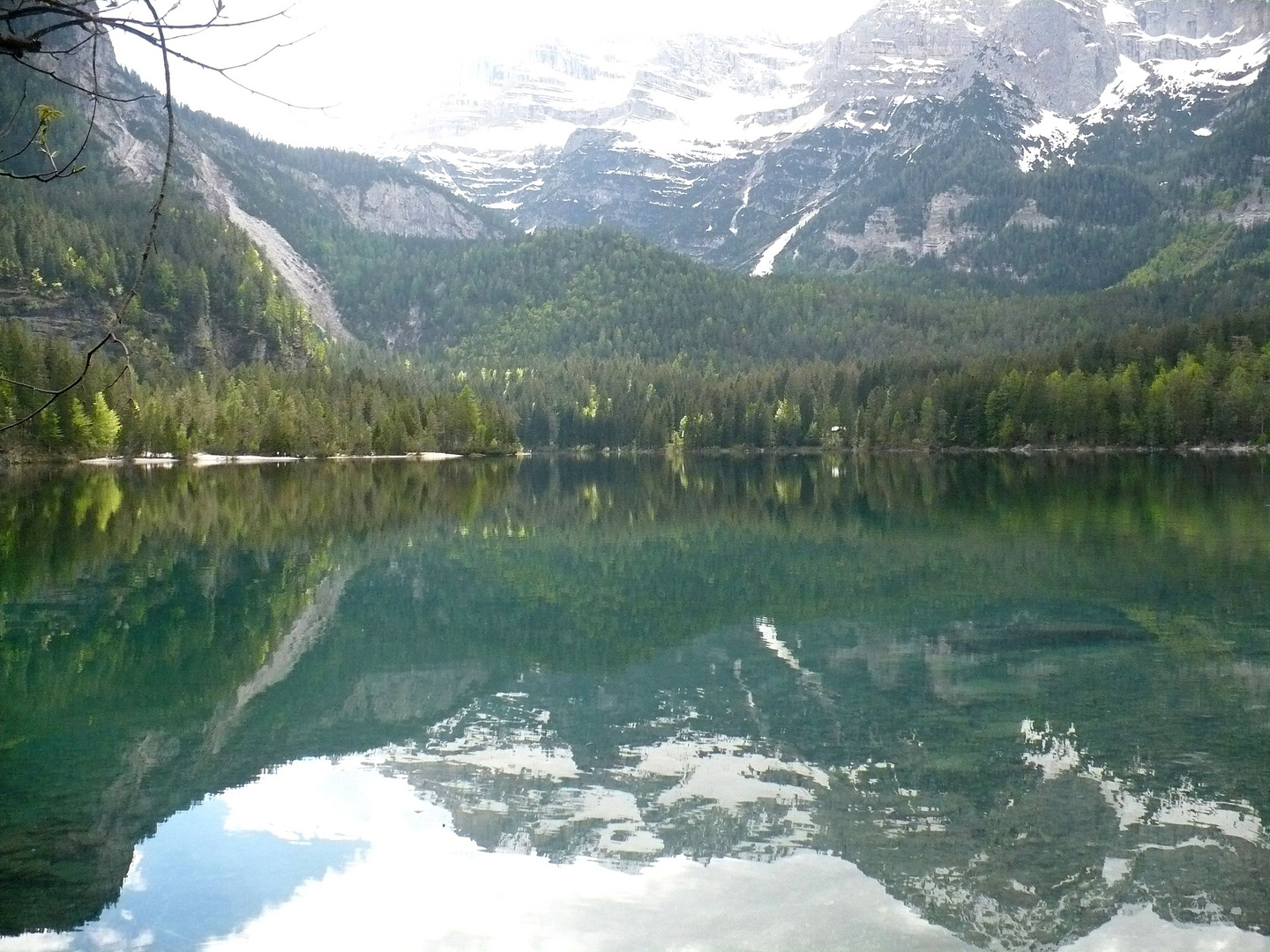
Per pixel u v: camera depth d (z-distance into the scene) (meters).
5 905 9.22
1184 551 32.16
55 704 16.09
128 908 9.17
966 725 14.31
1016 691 16.08
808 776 12.26
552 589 27.27
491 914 8.91
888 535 38.81
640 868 9.74
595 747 13.47
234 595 26.19
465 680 17.39
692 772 12.41
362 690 16.72
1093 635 20.20
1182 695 15.71
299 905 9.12
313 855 10.16
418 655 19.34
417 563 32.25
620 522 46.06
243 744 13.95
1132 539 35.31
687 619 22.62
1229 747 13.23
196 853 10.30
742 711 15.20
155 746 13.90
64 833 10.91
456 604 24.94
